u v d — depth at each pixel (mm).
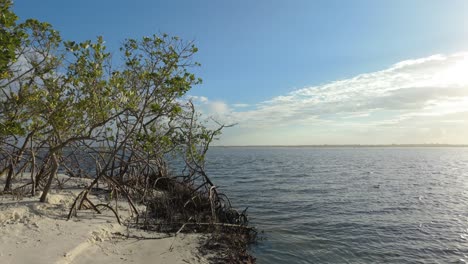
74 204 10156
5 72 8078
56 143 12609
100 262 7598
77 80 9656
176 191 14570
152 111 10242
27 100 9422
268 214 16609
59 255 7199
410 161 78750
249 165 55688
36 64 9672
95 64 9586
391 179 35188
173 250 9156
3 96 9797
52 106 9531
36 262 6746
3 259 6707
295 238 12570
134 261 8023
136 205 13477
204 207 14031
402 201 21266
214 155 112562
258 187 26438
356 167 54219
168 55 10547
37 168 13312
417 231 14156
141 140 10445
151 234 10273
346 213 17281
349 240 12664
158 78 10414
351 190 25812
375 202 20672
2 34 6309
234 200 20297
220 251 9664
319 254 11055
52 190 13492
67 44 9469
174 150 14383
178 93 10523
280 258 10469
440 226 15039
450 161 80750
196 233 11148
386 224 15180
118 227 10234
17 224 8758
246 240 11727
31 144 11695
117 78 9875
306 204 19453
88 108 9531
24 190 12484
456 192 25906
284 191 24500
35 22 9227
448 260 10961
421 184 30953
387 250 11734
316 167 52906
